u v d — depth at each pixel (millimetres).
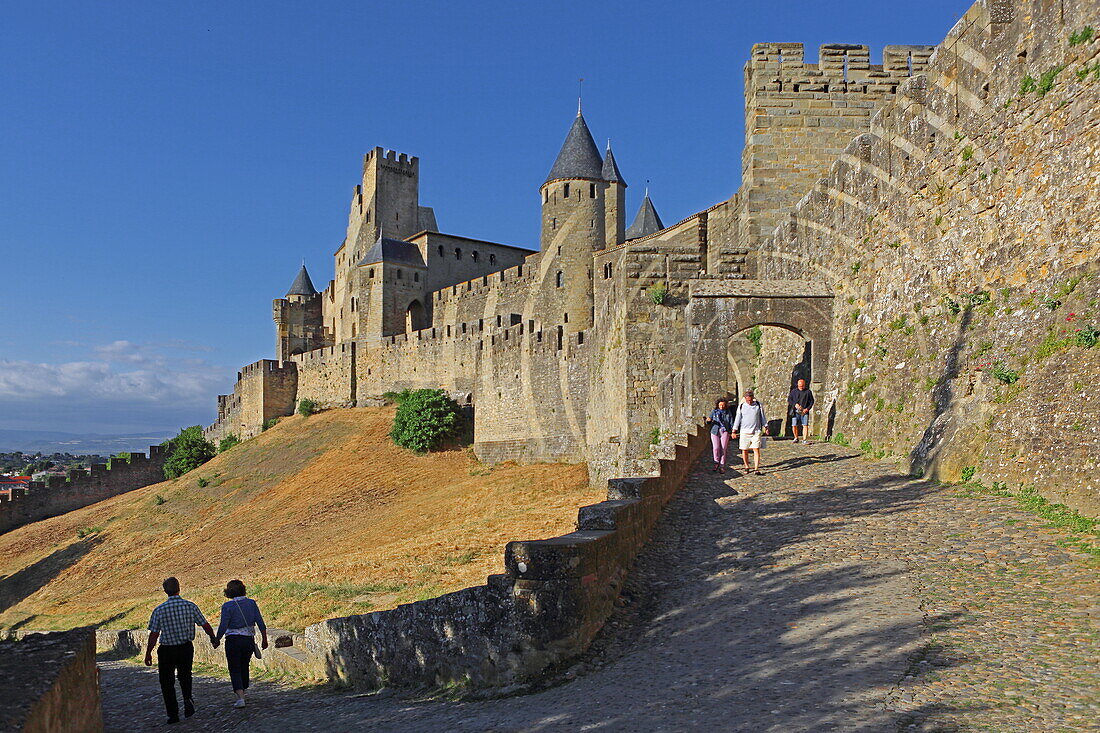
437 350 71875
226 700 12656
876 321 20078
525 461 53781
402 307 90062
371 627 11867
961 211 16719
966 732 6031
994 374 14461
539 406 53219
